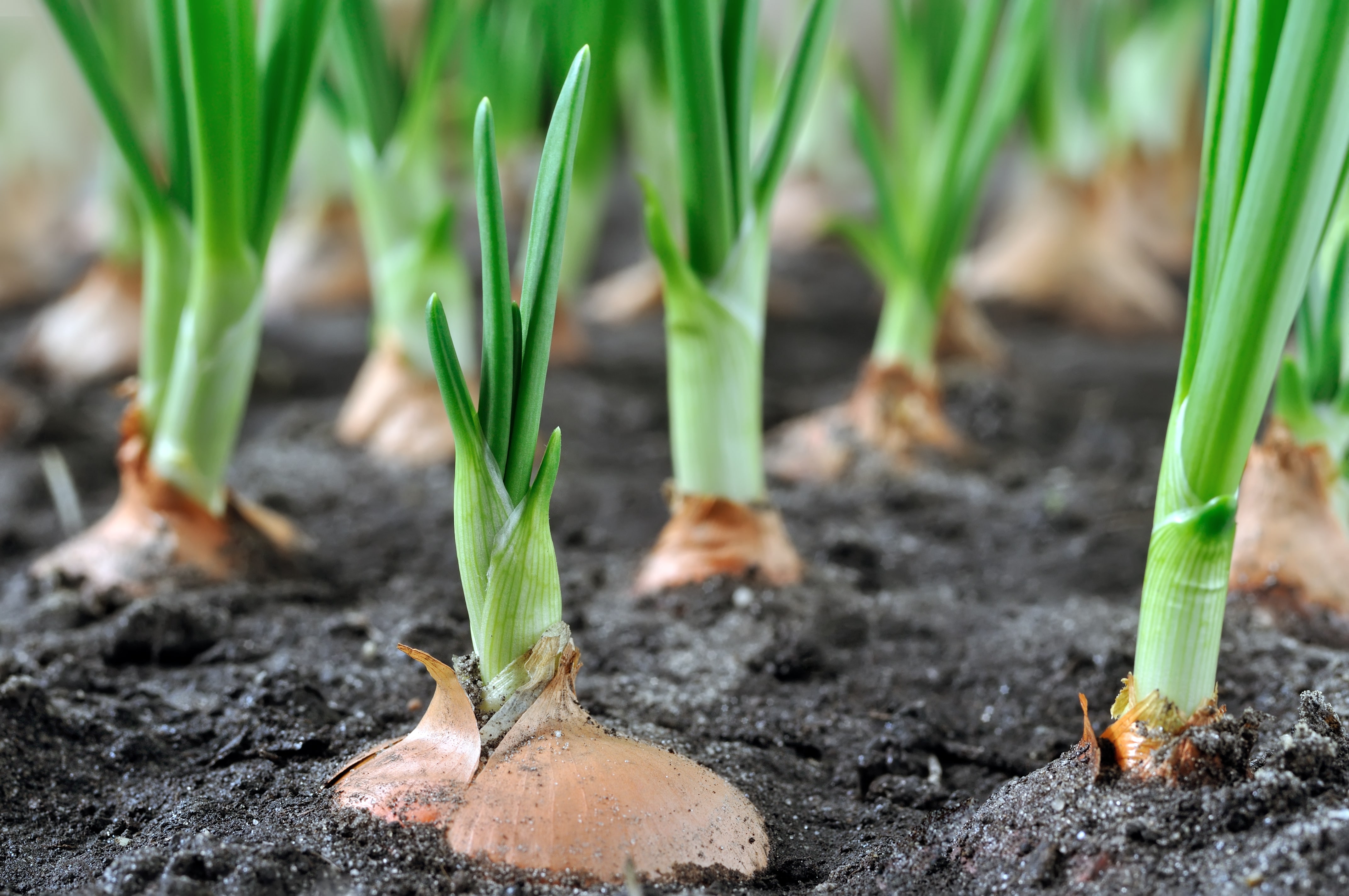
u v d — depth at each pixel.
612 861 0.67
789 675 0.75
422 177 0.89
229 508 0.79
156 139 0.96
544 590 0.68
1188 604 0.67
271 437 0.91
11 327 1.03
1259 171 0.65
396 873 0.67
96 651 0.75
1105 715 0.74
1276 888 0.65
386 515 0.85
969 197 0.87
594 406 0.95
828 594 0.78
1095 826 0.67
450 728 0.68
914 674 0.76
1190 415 0.66
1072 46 1.08
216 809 0.69
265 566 0.79
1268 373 0.66
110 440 0.90
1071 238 1.08
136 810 0.69
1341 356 0.77
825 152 1.36
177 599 0.77
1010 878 0.67
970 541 0.84
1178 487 0.67
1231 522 0.66
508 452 0.68
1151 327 1.07
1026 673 0.75
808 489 0.87
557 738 0.68
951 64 0.93
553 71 0.86
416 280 0.89
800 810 0.70
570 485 0.88
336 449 0.90
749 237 0.76
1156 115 1.21
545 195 0.67
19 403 0.91
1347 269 0.77
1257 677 0.74
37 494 0.86
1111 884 0.66
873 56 1.69
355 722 0.72
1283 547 0.77
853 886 0.68
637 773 0.68
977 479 0.88
